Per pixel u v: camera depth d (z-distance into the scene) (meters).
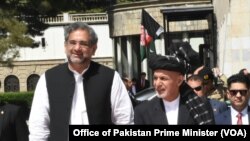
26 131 8.26
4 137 8.14
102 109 6.21
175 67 5.68
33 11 35.97
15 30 29.94
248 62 18.97
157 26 22.92
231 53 19.06
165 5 36.06
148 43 22.78
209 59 22.08
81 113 6.17
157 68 5.72
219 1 25.11
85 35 6.11
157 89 5.75
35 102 6.29
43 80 6.30
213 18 28.47
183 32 34.31
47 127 6.27
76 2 44.38
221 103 7.07
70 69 6.23
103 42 62.62
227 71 19.14
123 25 39.78
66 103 6.16
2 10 30.58
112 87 6.26
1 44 29.41
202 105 5.79
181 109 5.76
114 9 40.50
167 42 25.08
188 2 35.25
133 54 40.03
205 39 29.69
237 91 6.69
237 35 18.98
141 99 17.69
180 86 5.82
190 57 8.14
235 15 18.98
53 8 35.56
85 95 6.19
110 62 62.47
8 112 8.18
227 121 6.78
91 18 62.97
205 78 8.02
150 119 5.79
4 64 31.00
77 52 6.11
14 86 65.69
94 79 6.24
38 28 38.00
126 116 6.29
